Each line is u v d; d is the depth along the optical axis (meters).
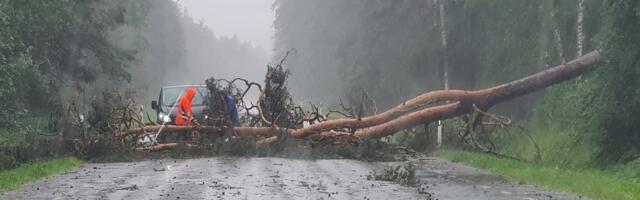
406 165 17.28
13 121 22.14
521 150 20.83
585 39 23.55
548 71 20.02
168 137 21.05
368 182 13.41
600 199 11.29
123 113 19.94
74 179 13.84
